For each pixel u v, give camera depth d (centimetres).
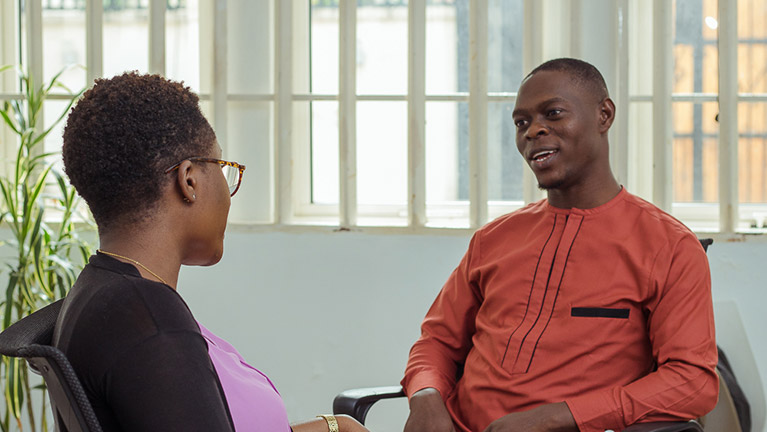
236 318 278
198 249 102
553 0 272
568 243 172
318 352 276
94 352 85
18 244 249
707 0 272
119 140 93
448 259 270
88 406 82
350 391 178
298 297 276
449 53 281
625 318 163
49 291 247
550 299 170
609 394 153
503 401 166
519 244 181
